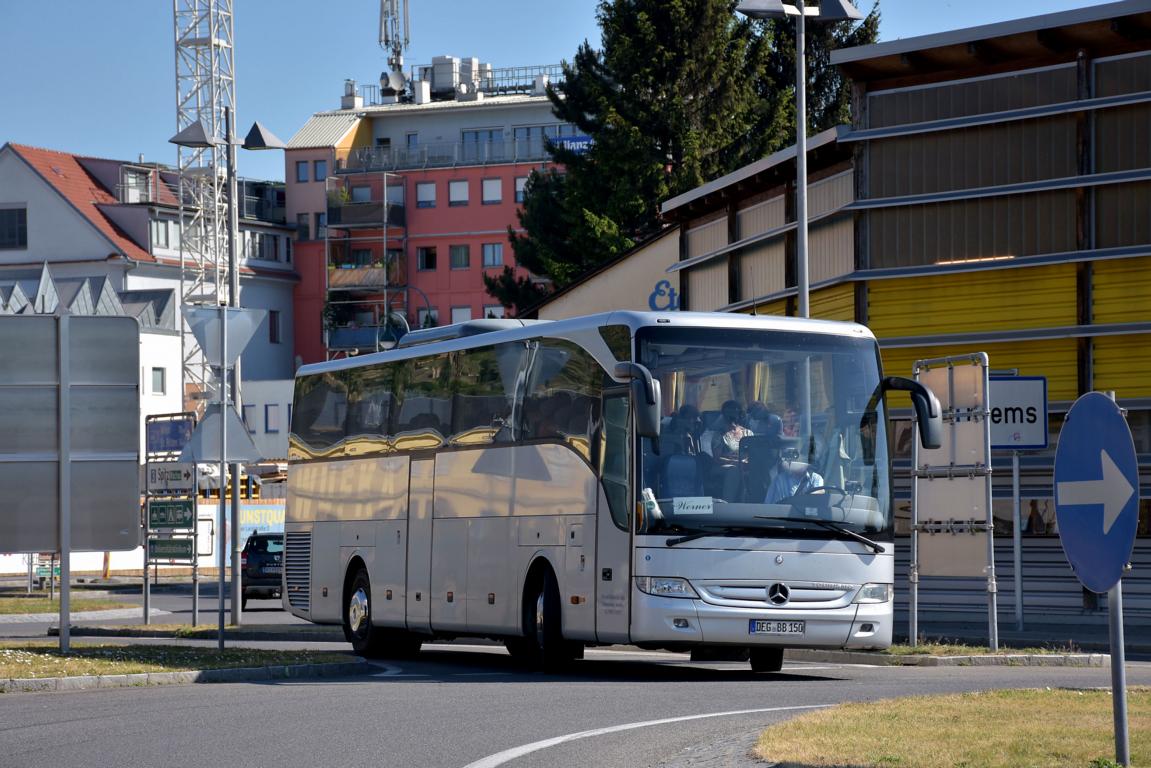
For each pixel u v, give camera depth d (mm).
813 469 24578
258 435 141375
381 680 25125
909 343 40250
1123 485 12320
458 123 169375
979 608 39844
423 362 31438
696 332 24625
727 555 23906
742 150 85688
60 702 21109
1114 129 37688
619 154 83562
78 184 149750
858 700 20453
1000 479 39469
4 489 28625
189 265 149750
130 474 29062
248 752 15672
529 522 27000
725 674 26625
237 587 42969
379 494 32625
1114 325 37469
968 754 13758
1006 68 39125
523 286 96625
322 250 165500
